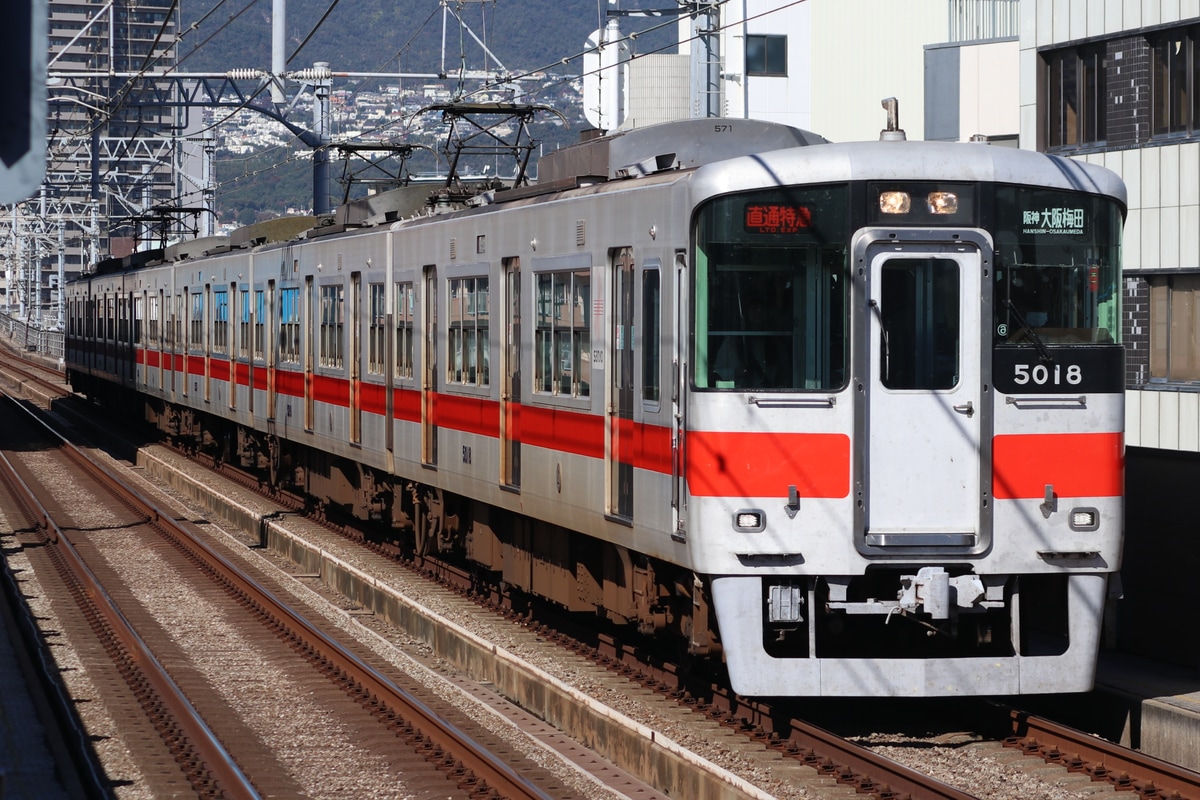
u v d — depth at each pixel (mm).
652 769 15938
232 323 47125
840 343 17109
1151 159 33156
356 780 16141
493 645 21484
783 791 15164
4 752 16797
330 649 22797
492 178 33750
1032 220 17453
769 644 17984
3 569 31078
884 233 17047
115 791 15789
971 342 17188
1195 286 32594
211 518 41500
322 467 38969
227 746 17531
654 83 79125
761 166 17234
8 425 72375
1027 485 17266
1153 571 19844
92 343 76875
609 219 20234
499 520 26969
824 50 66250
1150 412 33781
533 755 17266
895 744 17438
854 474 16984
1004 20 60281
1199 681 18391
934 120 53469
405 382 30438
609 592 21859
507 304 24703
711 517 17094
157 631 25141
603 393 20531
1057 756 16500
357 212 37188
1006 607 17781
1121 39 33719
